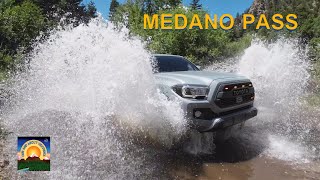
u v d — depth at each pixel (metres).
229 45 19.06
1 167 3.63
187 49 15.91
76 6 35.50
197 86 4.51
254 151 4.82
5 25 14.16
